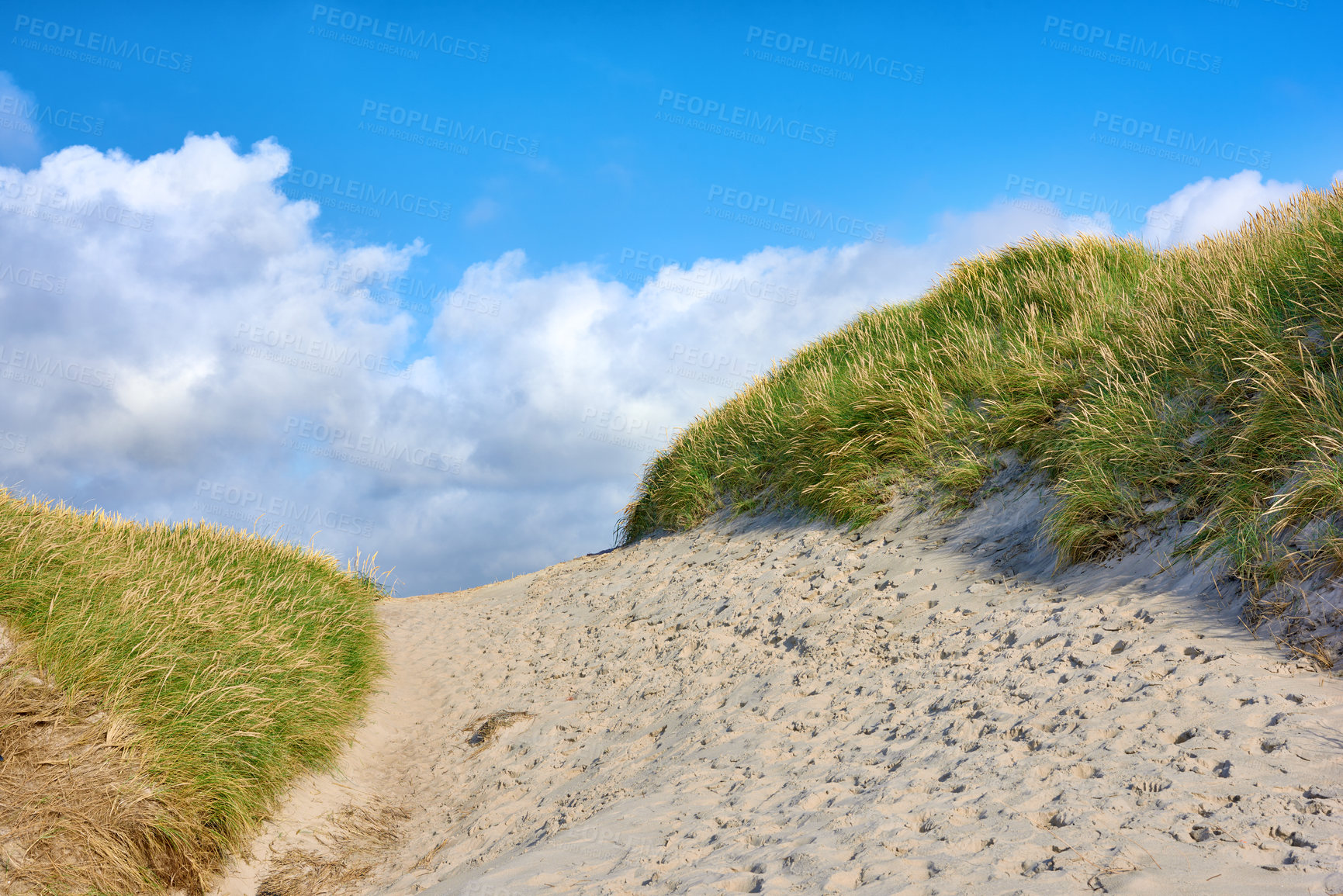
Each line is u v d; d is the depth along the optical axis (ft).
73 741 14.56
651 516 42.98
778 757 16.11
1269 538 16.14
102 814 13.58
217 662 18.45
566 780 19.30
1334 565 14.62
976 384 29.48
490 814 18.33
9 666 15.23
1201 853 8.91
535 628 33.99
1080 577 19.34
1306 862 8.30
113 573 19.33
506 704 26.02
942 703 15.90
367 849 18.11
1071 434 23.81
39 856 12.46
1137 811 10.14
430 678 31.35
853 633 21.18
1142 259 33.73
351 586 35.86
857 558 25.86
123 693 15.81
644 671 24.70
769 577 27.40
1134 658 14.97
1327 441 16.65
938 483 27.12
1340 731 10.98
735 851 12.00
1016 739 13.52
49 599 16.90
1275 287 21.74
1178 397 21.91
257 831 16.84
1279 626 14.38
